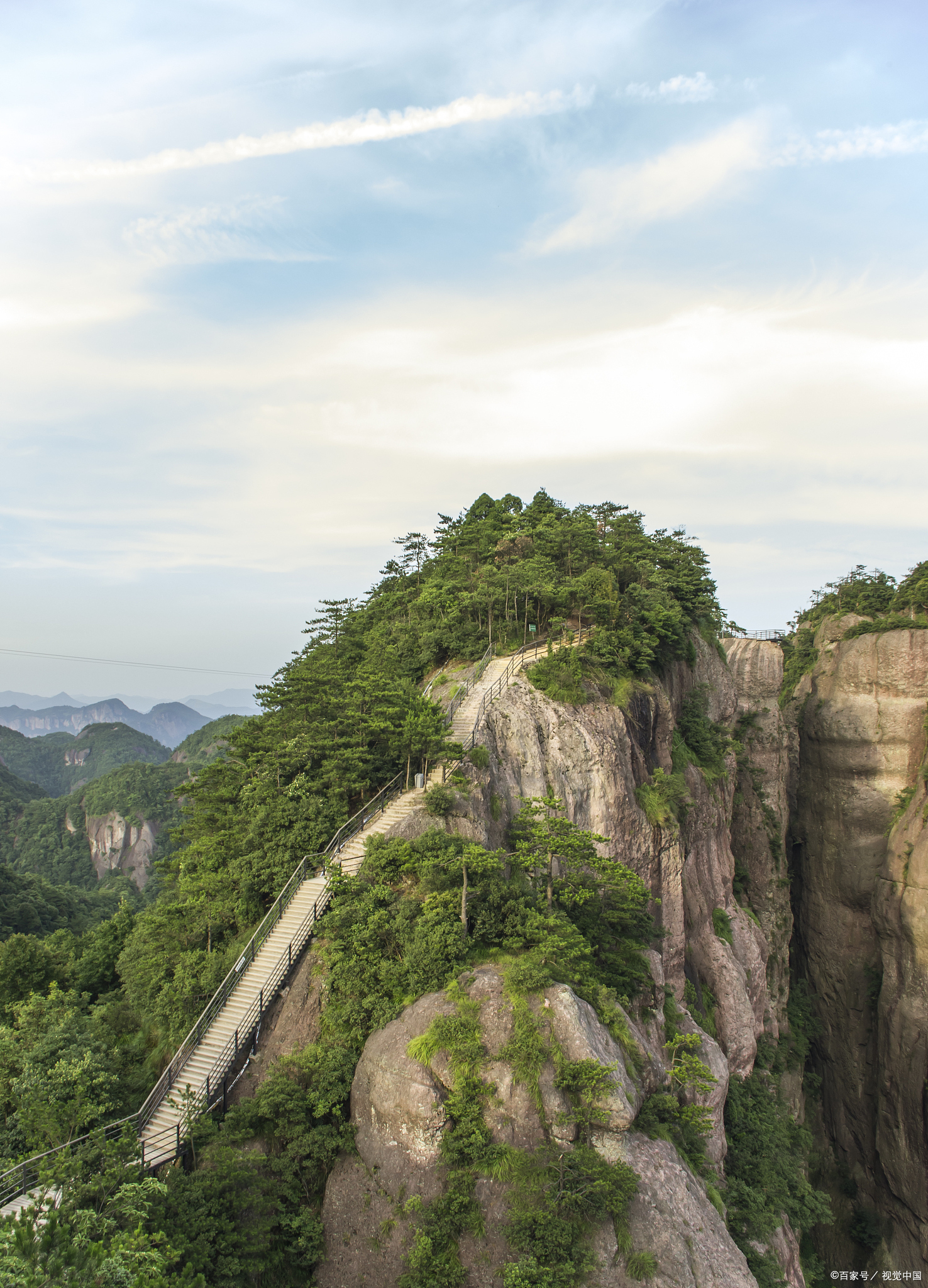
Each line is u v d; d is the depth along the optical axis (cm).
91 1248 1722
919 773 7681
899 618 8300
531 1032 2748
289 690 4694
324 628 6400
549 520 7044
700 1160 3256
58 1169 2219
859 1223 6812
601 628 5572
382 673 5231
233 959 3356
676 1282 2447
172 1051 3128
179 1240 2159
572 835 3559
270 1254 2464
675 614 6006
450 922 3155
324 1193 2677
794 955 8656
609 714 4972
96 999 4484
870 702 8175
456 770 4156
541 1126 2642
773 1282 3697
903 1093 6700
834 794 8319
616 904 4094
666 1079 3381
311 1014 3084
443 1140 2622
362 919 3228
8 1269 1599
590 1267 2395
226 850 4031
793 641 9906
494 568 6372
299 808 3909
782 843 8156
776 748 8388
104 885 19050
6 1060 2966
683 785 5369
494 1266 2427
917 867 7038
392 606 6988
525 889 3712
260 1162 2636
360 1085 2803
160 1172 2528
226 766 4725
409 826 3756
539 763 4525
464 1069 2680
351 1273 2494
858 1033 7588
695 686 6912
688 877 5669
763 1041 6381
